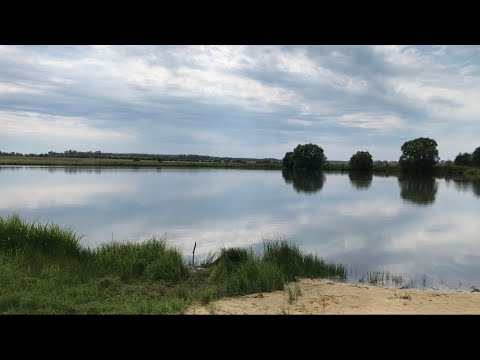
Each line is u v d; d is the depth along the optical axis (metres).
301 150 98.31
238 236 16.42
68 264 9.02
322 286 8.96
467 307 7.19
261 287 8.45
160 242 10.90
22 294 6.66
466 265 12.20
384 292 8.41
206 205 27.27
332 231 18.02
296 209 25.75
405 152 78.00
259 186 47.22
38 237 10.04
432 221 21.31
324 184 52.19
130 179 54.34
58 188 37.56
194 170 98.38
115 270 9.06
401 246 14.94
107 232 16.73
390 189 44.19
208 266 10.66
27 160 106.31
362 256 13.33
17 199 28.23
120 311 6.32
